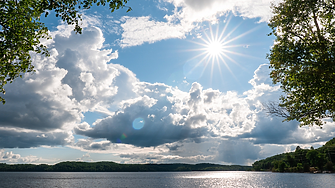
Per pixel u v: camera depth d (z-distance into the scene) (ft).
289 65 56.03
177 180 523.29
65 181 494.59
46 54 48.62
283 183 335.88
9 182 453.17
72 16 44.24
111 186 358.43
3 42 41.39
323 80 50.49
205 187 330.75
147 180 530.27
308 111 57.72
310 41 53.62
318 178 400.26
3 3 39.96
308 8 52.11
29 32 43.68
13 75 46.21
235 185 346.74
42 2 40.96
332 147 606.55
